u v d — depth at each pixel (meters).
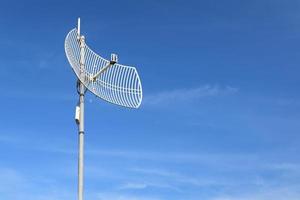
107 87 36.41
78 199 34.38
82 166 34.75
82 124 35.19
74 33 36.06
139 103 37.12
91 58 36.38
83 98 35.47
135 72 37.47
